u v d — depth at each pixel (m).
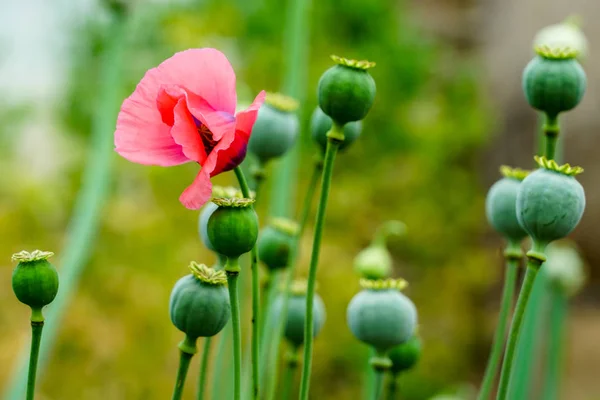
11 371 4.37
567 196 1.43
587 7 7.41
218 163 1.41
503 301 1.60
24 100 5.57
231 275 1.41
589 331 6.92
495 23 7.85
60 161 5.46
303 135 5.59
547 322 2.70
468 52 7.93
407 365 1.63
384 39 6.41
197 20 5.75
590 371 6.61
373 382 1.73
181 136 1.38
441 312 6.34
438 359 5.96
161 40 5.53
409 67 6.47
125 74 5.26
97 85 5.70
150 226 4.98
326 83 1.45
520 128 7.55
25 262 1.40
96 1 2.00
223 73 1.41
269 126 1.62
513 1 7.75
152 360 4.70
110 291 4.76
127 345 4.67
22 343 4.44
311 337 1.44
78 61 5.79
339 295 5.20
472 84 7.06
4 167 5.14
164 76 1.41
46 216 5.00
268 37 6.00
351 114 1.45
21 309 4.61
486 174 7.67
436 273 6.41
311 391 5.16
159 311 4.78
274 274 1.63
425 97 6.86
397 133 6.37
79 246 1.83
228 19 5.82
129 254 4.88
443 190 6.55
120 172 5.12
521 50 7.64
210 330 1.43
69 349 4.62
